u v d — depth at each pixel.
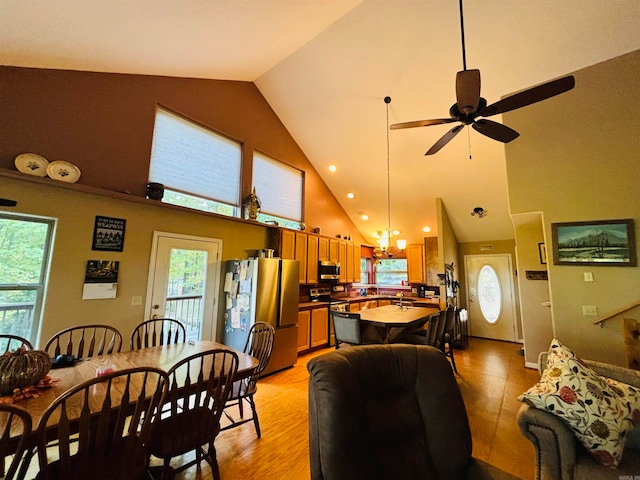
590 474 1.47
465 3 2.93
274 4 2.60
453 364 4.16
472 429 2.55
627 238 2.74
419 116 4.33
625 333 2.70
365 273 7.94
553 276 3.04
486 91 3.67
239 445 2.27
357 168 5.85
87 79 2.96
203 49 3.14
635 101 2.84
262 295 3.83
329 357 1.34
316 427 1.25
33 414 1.28
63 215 2.69
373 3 3.16
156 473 1.92
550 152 3.17
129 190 3.20
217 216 3.95
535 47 3.11
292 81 4.61
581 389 1.65
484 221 6.09
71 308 2.70
